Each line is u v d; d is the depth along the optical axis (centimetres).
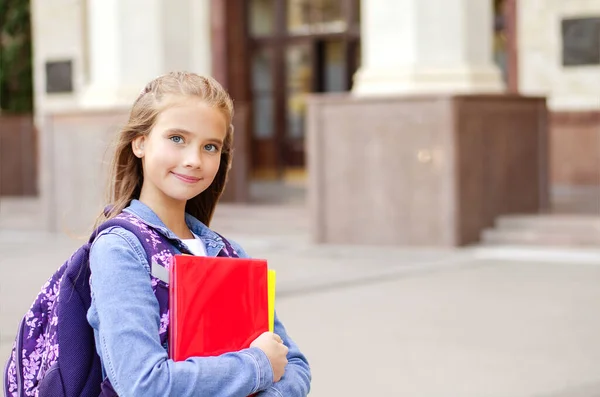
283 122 2516
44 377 279
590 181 1972
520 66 2025
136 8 1756
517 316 961
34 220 1862
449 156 1418
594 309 990
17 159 2417
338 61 2452
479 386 706
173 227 295
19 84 2825
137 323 262
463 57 1492
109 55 1772
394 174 1459
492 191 1484
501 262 1320
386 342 852
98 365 282
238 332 272
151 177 288
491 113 1477
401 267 1289
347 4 2416
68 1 2442
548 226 1450
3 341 830
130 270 268
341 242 1502
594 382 714
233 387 262
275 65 2502
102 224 280
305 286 1148
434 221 1436
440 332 892
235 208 1728
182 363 260
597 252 1371
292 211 1686
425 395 682
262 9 2498
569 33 1972
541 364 770
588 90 1969
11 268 1332
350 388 701
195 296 265
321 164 1509
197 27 2409
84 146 1748
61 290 281
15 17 2798
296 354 315
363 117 1475
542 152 1572
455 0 1487
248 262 275
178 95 283
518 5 2025
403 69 1491
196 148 284
